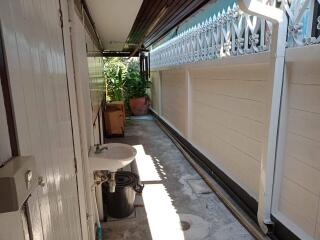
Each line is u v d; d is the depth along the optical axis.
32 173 0.43
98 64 4.64
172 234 2.32
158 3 2.64
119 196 2.50
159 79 7.34
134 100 8.72
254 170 2.56
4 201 0.35
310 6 1.72
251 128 2.58
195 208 2.75
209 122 3.72
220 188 3.13
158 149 4.92
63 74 1.13
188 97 4.51
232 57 2.69
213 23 3.26
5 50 0.45
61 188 0.92
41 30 0.74
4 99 0.44
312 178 1.81
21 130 0.51
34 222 0.54
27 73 0.58
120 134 5.95
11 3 0.49
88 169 1.79
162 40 6.65
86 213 1.72
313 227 1.83
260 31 2.27
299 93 1.89
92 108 2.56
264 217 2.22
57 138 0.91
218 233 2.33
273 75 1.97
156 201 2.90
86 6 2.45
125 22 3.30
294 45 1.86
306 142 1.86
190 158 4.21
